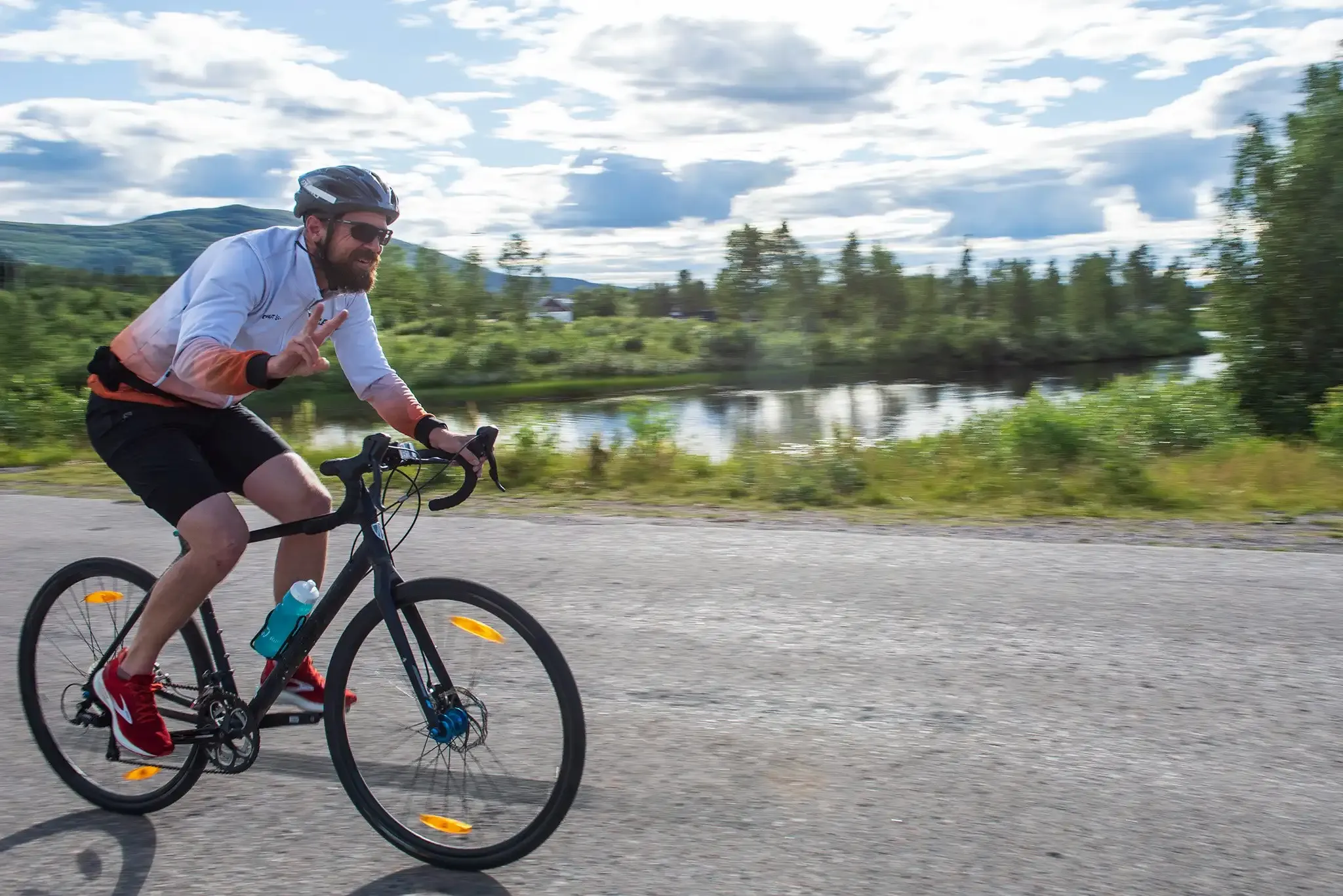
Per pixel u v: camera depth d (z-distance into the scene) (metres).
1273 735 3.29
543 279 93.00
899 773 3.05
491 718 2.46
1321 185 21.20
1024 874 2.46
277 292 2.70
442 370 74.31
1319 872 2.46
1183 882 2.42
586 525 7.03
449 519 7.30
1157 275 108.38
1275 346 21.56
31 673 3.00
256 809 2.87
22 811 2.90
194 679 2.82
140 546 6.49
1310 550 5.98
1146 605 4.79
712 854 2.58
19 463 12.12
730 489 9.02
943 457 10.38
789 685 3.80
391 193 2.74
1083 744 3.25
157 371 2.69
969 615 4.66
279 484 2.80
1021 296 100.69
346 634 2.61
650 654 4.17
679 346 91.69
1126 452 8.91
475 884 2.46
